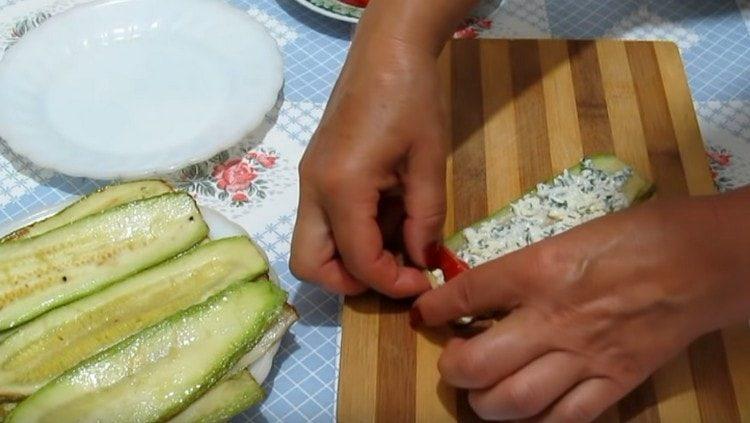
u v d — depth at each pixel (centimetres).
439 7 54
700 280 41
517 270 45
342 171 51
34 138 64
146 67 70
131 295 55
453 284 49
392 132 52
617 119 69
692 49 77
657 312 42
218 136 65
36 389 51
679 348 44
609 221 43
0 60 73
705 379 54
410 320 56
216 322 52
